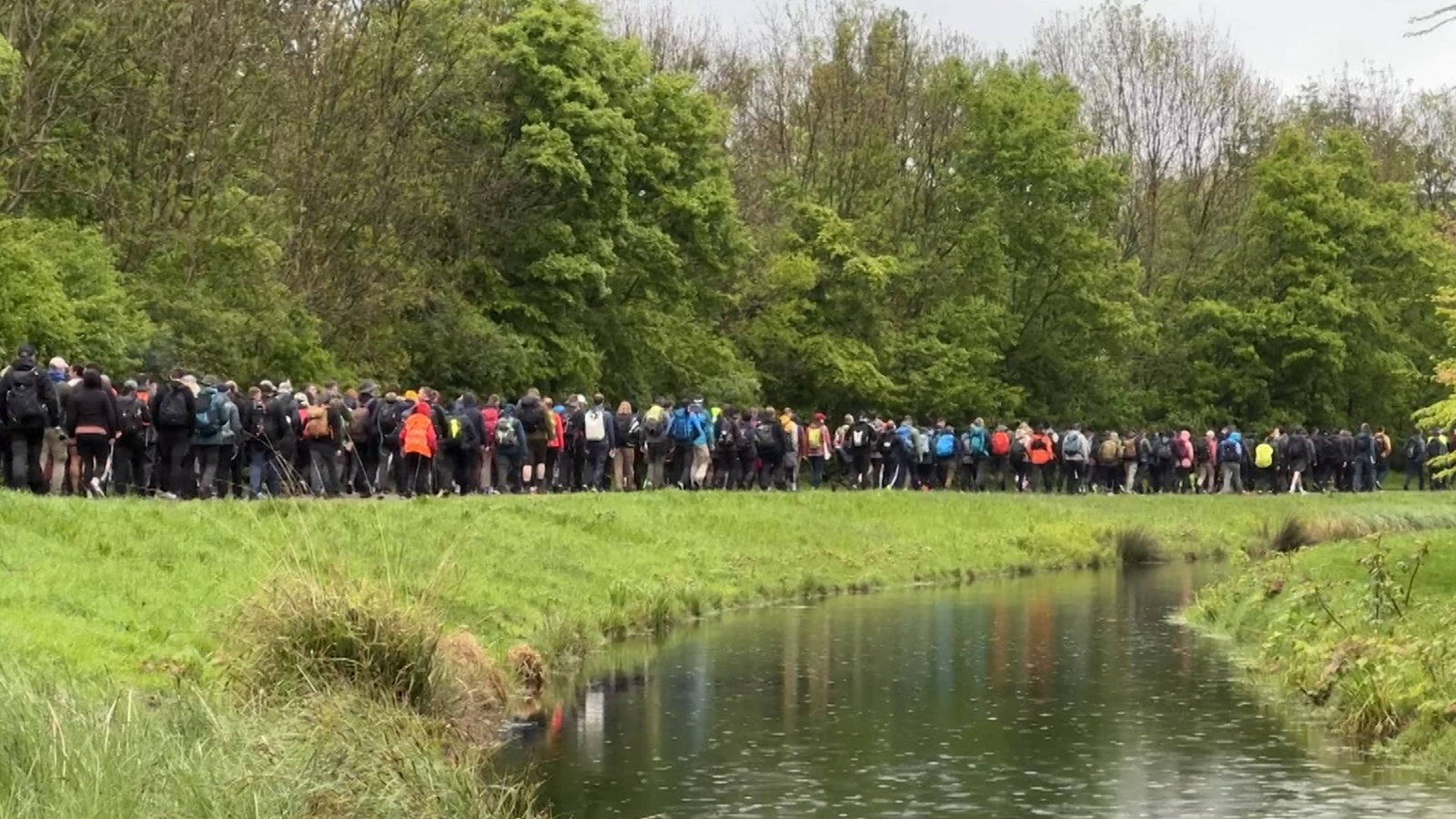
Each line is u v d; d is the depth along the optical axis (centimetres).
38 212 3672
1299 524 3878
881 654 2172
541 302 4597
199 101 3816
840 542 3447
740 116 6225
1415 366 6706
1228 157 7212
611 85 4766
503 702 1727
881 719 1709
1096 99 7156
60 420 2434
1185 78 7206
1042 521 4012
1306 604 2175
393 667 1444
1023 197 5978
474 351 4347
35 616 1589
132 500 2253
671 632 2414
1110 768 1481
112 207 3691
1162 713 1747
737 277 5359
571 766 1482
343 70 4212
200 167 3822
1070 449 4762
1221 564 3753
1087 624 2517
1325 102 7919
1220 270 6650
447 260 4550
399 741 1254
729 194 5034
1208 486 5250
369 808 1123
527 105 4606
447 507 2677
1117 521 4091
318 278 4097
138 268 3703
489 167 4544
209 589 1916
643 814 1311
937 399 5569
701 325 5103
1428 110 7612
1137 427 6250
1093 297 5966
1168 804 1349
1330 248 6475
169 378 2605
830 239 5434
